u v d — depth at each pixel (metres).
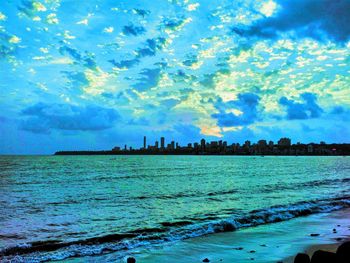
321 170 91.75
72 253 13.12
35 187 45.25
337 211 23.03
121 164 130.38
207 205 27.53
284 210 22.44
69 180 56.81
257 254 12.51
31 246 14.31
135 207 27.17
